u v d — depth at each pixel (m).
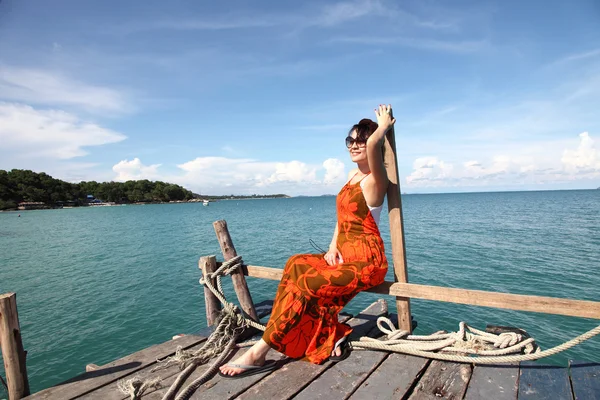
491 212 51.47
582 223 31.56
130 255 22.27
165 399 2.54
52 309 11.55
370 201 3.04
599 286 11.59
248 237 28.53
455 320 8.87
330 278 2.82
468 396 2.40
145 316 10.68
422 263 15.13
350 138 3.15
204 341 3.65
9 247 29.52
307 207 107.75
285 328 2.79
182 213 89.25
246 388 2.63
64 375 7.55
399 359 2.97
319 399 2.43
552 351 2.51
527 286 11.75
